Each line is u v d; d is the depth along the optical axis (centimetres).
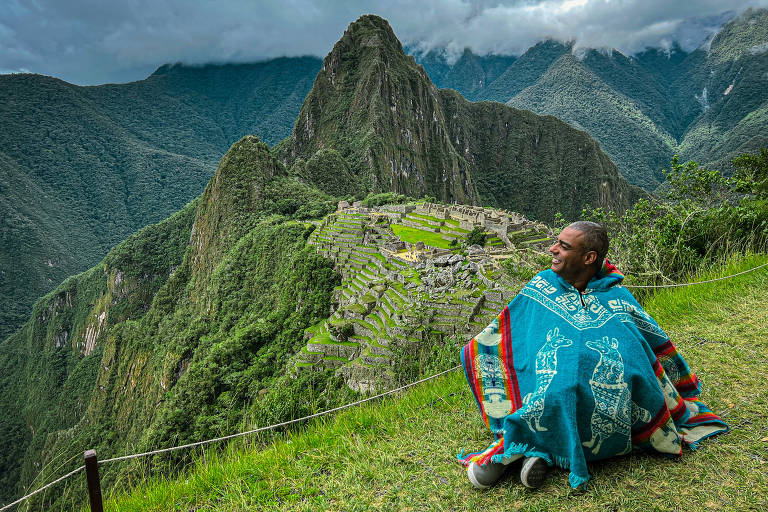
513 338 359
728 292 725
